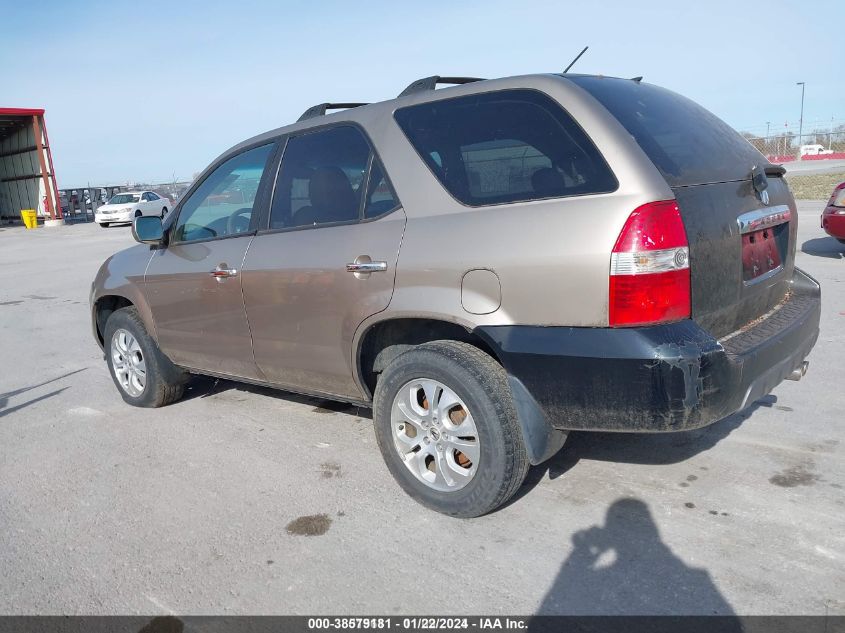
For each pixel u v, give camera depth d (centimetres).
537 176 298
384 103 362
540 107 305
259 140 420
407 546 312
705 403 271
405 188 335
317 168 379
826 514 317
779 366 315
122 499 372
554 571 287
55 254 1884
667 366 266
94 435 471
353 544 316
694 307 283
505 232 296
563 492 351
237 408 508
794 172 3328
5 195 4044
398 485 371
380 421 346
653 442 403
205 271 428
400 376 333
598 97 305
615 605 264
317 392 398
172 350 477
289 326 385
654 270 269
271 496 366
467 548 307
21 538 337
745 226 314
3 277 1408
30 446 457
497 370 310
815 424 418
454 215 315
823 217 950
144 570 304
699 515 322
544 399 293
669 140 307
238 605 277
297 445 433
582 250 275
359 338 349
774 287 357
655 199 272
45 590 294
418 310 319
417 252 320
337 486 374
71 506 368
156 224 461
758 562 284
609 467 375
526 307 290
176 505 362
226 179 435
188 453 430
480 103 324
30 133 3547
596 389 279
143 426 482
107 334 530
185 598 283
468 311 305
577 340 279
